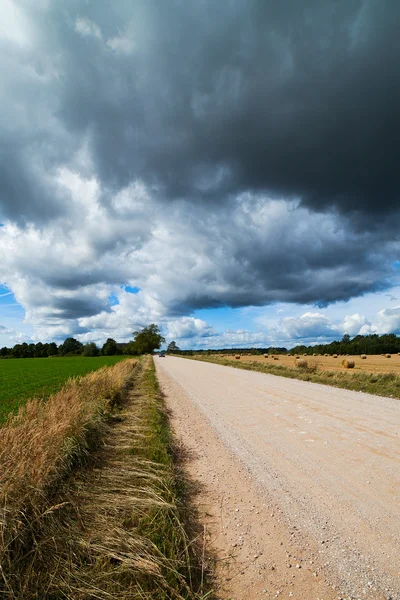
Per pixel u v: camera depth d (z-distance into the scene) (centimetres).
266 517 389
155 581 275
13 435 437
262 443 668
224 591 277
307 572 293
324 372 2086
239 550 330
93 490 425
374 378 1599
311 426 773
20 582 257
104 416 810
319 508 402
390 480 466
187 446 677
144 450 597
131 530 343
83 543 311
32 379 2497
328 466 529
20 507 317
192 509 417
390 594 262
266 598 266
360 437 666
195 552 328
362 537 340
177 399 1302
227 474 523
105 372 1667
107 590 265
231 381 1900
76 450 512
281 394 1295
